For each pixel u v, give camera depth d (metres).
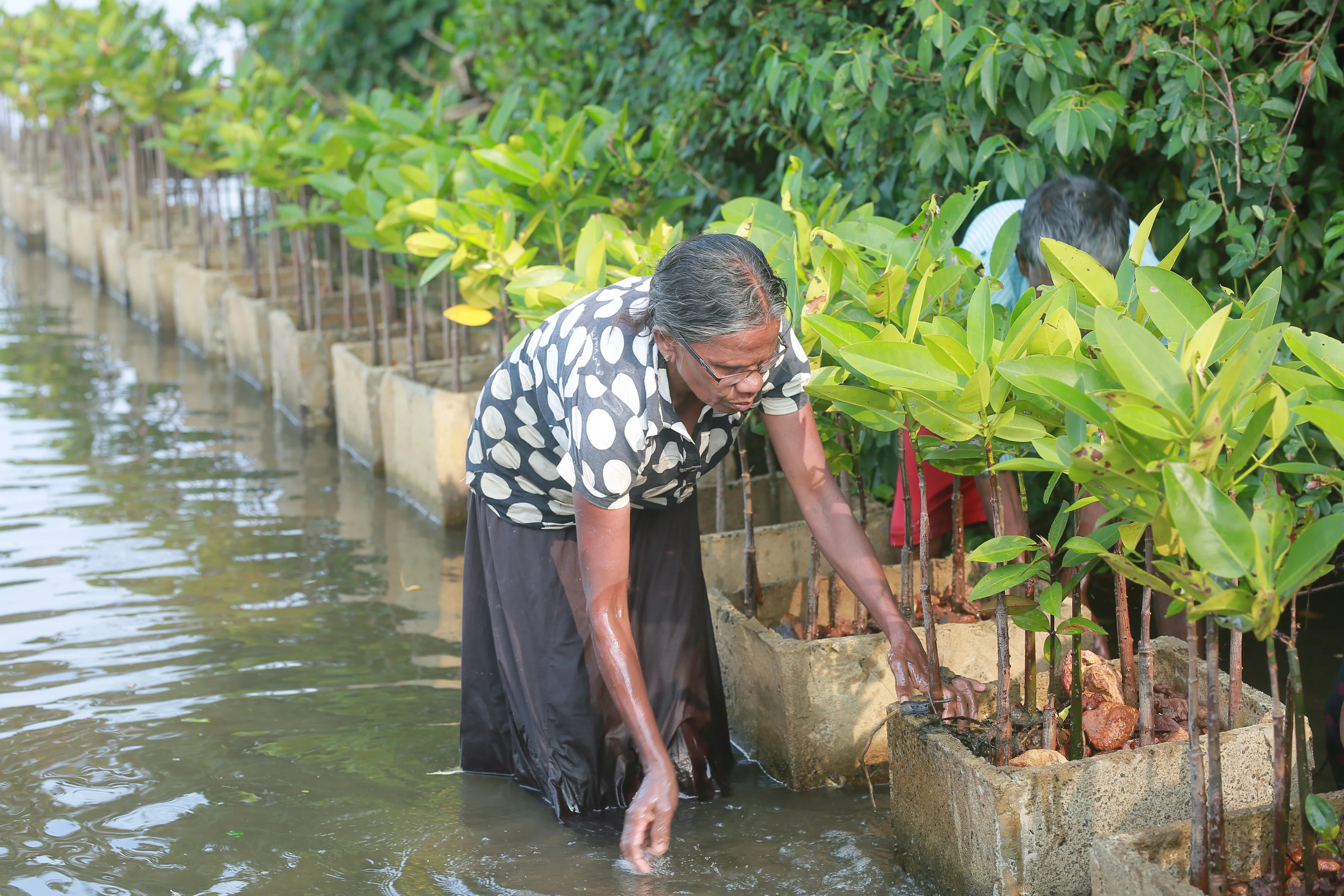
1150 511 1.91
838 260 2.68
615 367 2.23
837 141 4.04
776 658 2.91
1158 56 3.32
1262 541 1.79
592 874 2.57
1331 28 3.49
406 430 5.13
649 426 2.22
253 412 6.61
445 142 5.28
